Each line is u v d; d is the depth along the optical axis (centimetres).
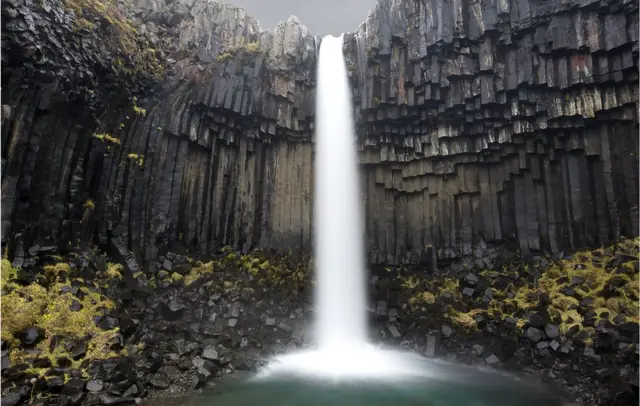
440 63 1634
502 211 1636
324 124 1820
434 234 1709
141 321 1184
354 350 1392
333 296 1694
